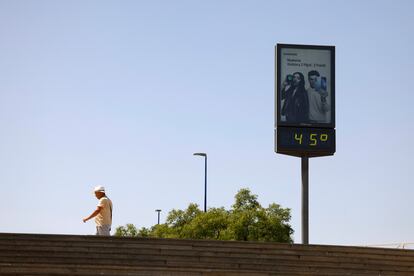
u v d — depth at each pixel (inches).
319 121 1407.5
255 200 2662.4
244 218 2541.8
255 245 1058.1
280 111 1403.8
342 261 1078.4
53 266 986.1
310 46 1424.7
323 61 1423.5
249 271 1037.2
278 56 1418.6
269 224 2536.9
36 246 1008.9
